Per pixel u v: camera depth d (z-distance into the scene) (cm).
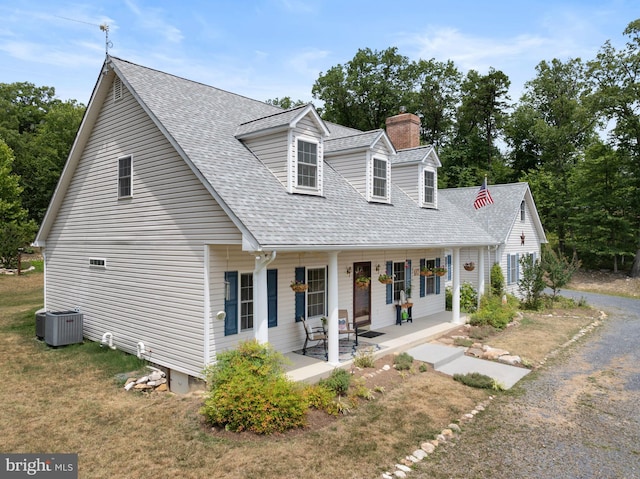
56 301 1473
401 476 589
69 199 1394
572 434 735
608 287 2977
